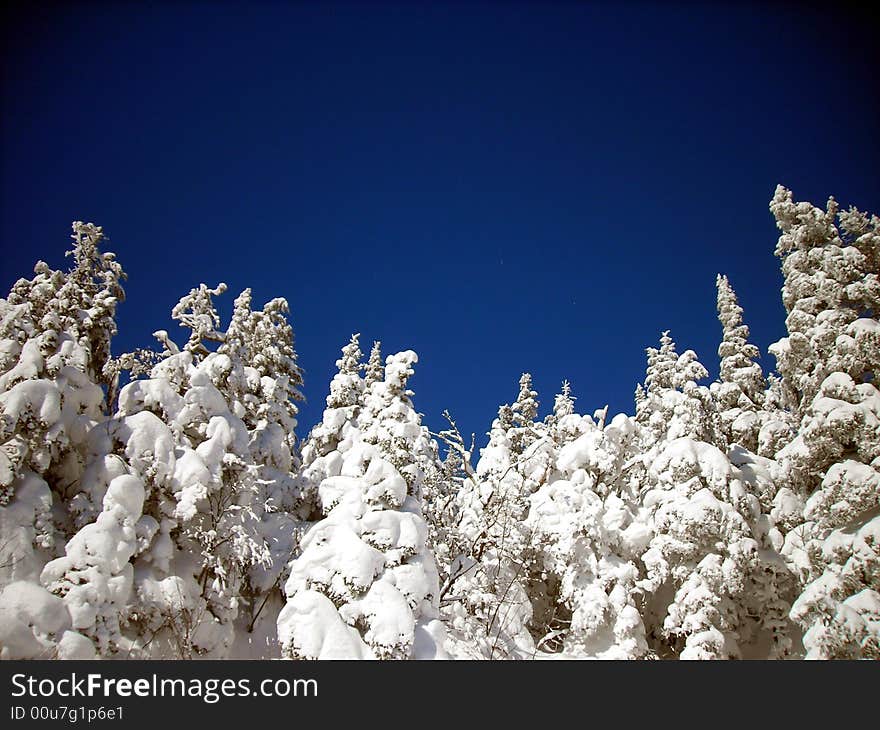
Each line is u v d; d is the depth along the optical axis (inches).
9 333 871.7
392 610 634.2
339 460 1107.9
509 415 1330.0
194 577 848.9
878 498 703.1
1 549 699.4
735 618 851.4
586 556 959.0
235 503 904.3
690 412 991.0
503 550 948.6
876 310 851.4
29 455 765.3
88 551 702.5
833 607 677.9
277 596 954.1
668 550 895.7
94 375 965.8
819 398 799.7
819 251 916.6
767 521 914.7
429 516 949.2
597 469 1078.4
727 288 1368.1
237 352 1105.4
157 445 837.2
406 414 833.5
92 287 983.6
